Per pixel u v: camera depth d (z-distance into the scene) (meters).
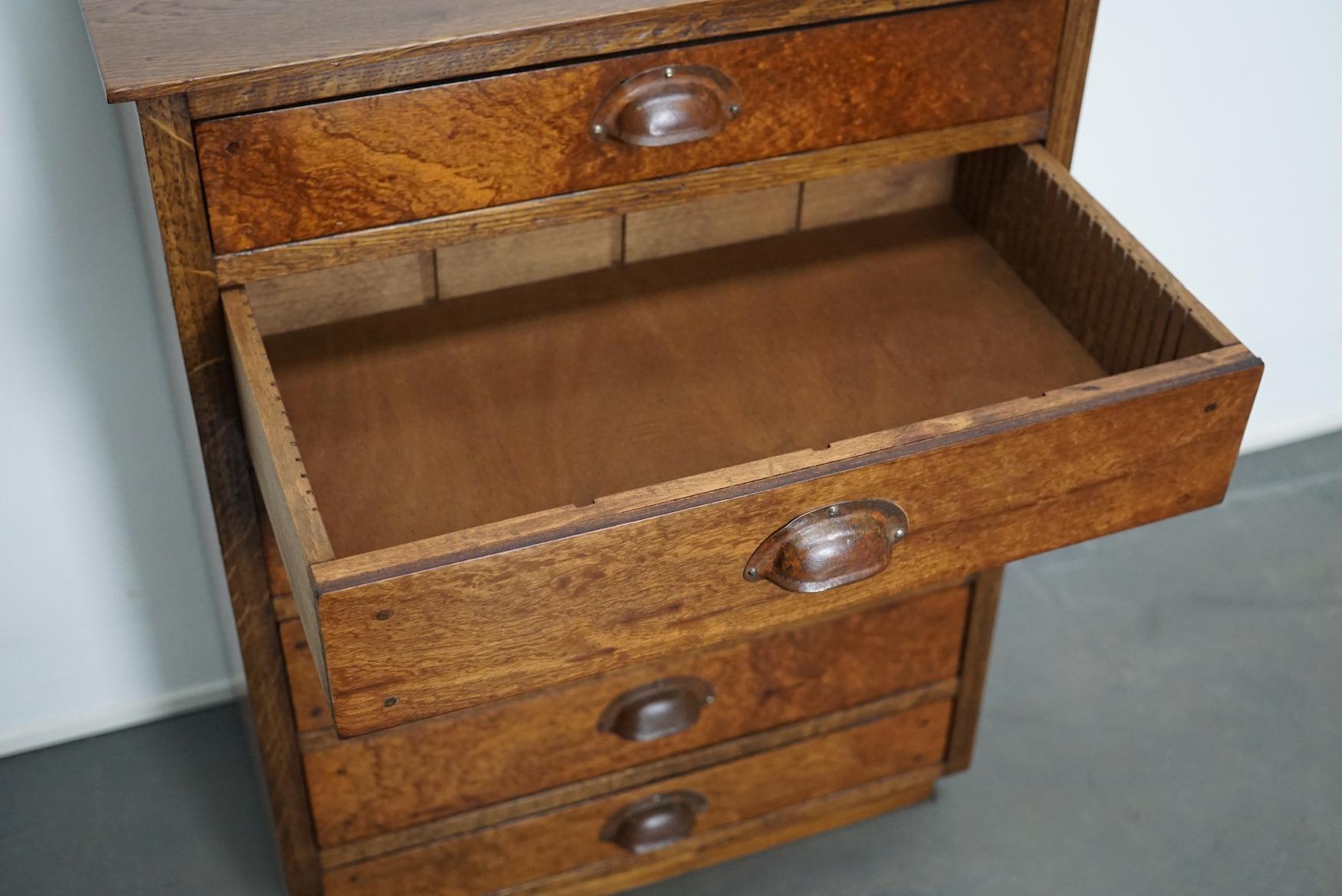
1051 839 1.59
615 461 1.11
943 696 1.51
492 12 1.00
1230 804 1.62
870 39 1.10
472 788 1.36
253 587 1.20
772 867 1.57
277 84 0.96
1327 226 1.87
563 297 1.27
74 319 1.39
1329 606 1.86
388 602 0.87
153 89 0.92
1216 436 1.05
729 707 1.40
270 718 1.28
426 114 1.01
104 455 1.50
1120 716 1.72
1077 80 1.20
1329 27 1.66
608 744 1.38
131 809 1.61
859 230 1.35
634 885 1.55
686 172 1.11
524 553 0.88
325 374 1.17
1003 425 0.97
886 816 1.62
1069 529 1.06
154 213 1.10
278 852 1.51
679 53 1.05
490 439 1.12
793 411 1.16
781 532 0.96
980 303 1.26
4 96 1.24
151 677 1.69
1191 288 1.88
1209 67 1.65
